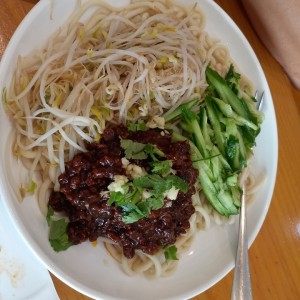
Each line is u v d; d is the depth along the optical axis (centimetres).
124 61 24
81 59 23
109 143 22
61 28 23
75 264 22
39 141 21
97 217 22
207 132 26
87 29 24
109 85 23
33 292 22
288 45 31
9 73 20
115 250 24
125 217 22
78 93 22
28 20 21
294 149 33
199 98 26
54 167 22
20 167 21
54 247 21
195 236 26
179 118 26
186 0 27
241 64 29
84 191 21
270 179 28
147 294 24
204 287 25
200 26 27
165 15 26
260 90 29
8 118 21
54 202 22
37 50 22
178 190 23
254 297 28
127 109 24
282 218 31
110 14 25
